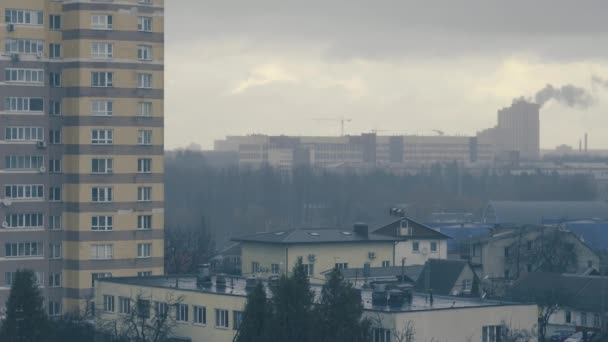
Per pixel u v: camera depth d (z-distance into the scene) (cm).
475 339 16825
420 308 16800
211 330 18488
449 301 17762
